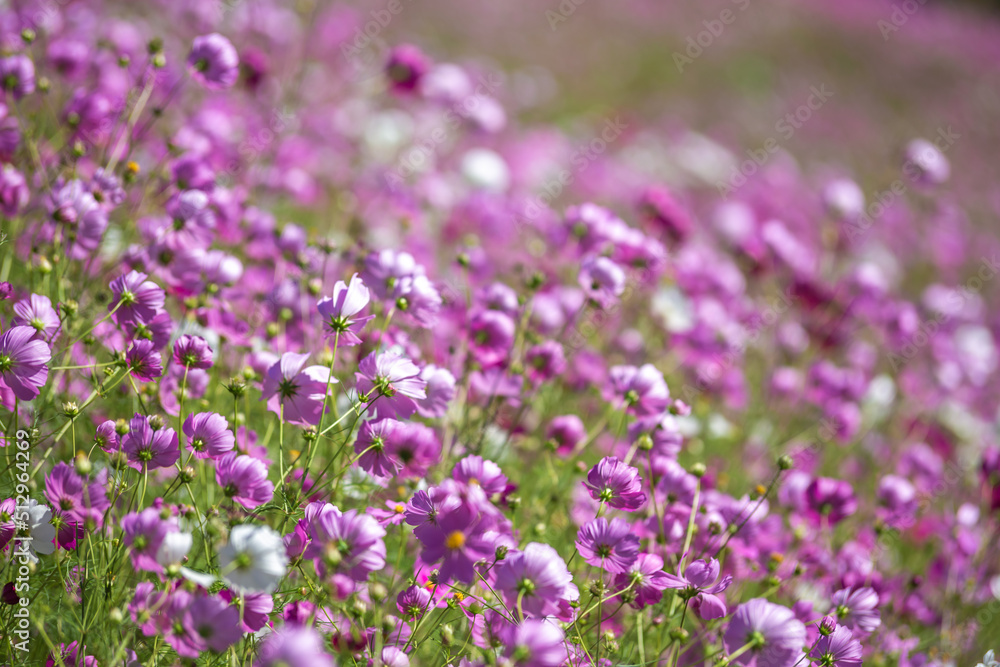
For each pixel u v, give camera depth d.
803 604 3.53
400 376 3.44
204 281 3.70
